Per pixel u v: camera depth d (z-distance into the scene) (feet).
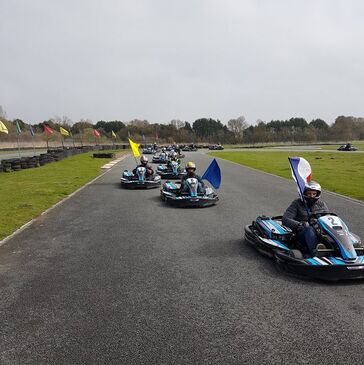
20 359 11.32
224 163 95.86
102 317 13.85
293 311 14.06
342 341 11.94
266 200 38.83
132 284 16.94
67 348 11.84
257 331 12.65
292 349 11.52
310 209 20.97
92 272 18.53
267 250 20.15
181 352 11.47
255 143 338.34
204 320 13.50
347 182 53.62
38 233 26.43
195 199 35.06
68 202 38.93
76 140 271.90
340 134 355.77
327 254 17.97
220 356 11.23
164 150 131.34
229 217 30.96
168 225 28.32
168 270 18.67
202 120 440.45
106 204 37.68
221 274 18.04
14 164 75.56
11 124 228.43
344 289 16.03
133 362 11.00
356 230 25.68
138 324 13.28
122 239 24.52
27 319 13.80
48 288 16.65
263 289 16.17
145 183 49.21
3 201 38.93
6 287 16.87
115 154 138.51
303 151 165.17
